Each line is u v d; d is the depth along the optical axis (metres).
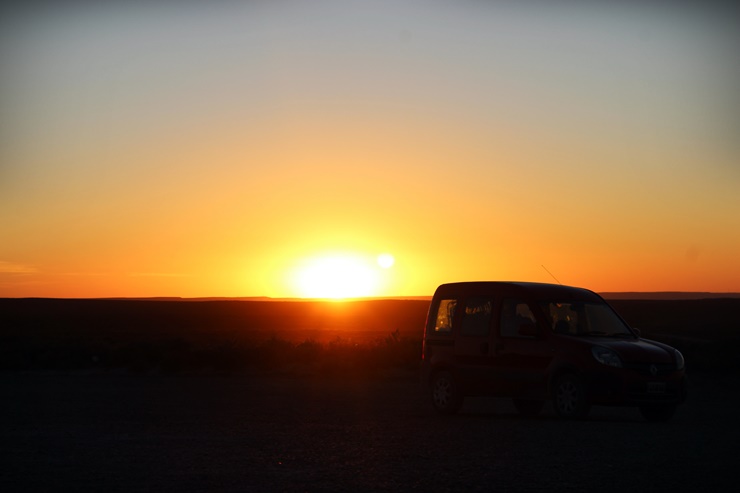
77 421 18.09
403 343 43.69
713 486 10.30
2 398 24.31
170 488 10.36
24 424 17.56
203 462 12.33
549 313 18.75
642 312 131.88
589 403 17.52
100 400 23.52
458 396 19.53
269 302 193.88
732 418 18.95
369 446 13.85
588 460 12.23
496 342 19.12
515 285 19.42
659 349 18.02
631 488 10.17
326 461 12.33
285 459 12.55
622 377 17.28
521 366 18.62
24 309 159.62
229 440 14.77
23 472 11.57
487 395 19.12
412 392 26.28
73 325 119.56
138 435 15.59
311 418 18.52
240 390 27.23
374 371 36.09
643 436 15.00
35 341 66.69
